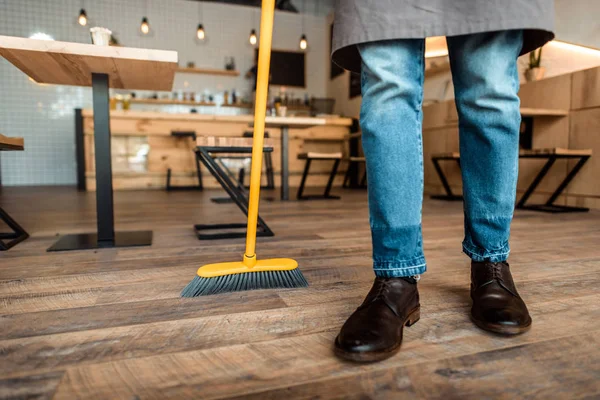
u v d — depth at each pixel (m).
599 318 0.85
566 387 0.59
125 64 1.48
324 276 1.18
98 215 1.64
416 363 0.66
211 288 1.01
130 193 4.54
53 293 1.03
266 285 1.06
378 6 0.71
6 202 3.46
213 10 7.05
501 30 0.71
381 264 0.78
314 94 7.69
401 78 0.72
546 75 3.54
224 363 0.67
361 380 0.61
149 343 0.74
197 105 6.86
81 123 4.86
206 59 7.05
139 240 1.71
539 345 0.72
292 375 0.63
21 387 0.59
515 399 0.56
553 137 3.15
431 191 4.57
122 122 4.96
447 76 4.66
